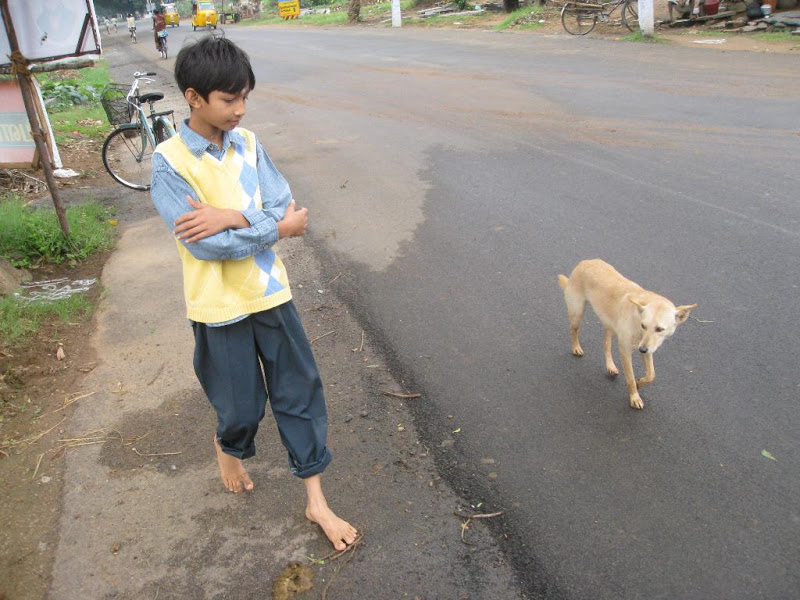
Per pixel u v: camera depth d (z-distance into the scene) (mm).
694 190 6508
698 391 3746
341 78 14383
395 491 3191
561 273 5176
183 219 2301
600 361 4145
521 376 4031
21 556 2934
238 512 3115
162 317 4973
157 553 2920
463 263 5496
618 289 3650
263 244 2439
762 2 15250
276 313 2578
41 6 5770
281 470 3363
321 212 6891
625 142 8195
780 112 8883
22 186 8125
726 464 3219
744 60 12266
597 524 2943
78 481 3363
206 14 39375
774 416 3498
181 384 4133
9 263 5637
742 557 2729
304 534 2971
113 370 4316
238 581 2764
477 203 6715
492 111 10297
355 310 4938
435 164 8039
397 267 5551
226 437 2809
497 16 22969
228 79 2227
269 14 42938
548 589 2652
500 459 3371
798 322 4258
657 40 15078
